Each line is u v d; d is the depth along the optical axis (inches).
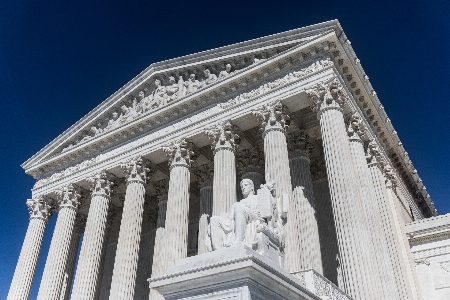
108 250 1969.7
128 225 1411.2
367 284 884.6
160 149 1491.1
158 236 1578.5
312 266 1175.6
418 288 1311.5
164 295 417.1
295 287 442.9
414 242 1439.5
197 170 1642.5
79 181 1700.3
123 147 1630.2
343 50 1219.9
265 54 1363.2
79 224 1899.6
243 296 370.0
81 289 1385.3
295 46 1257.4
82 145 1728.6
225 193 1220.5
